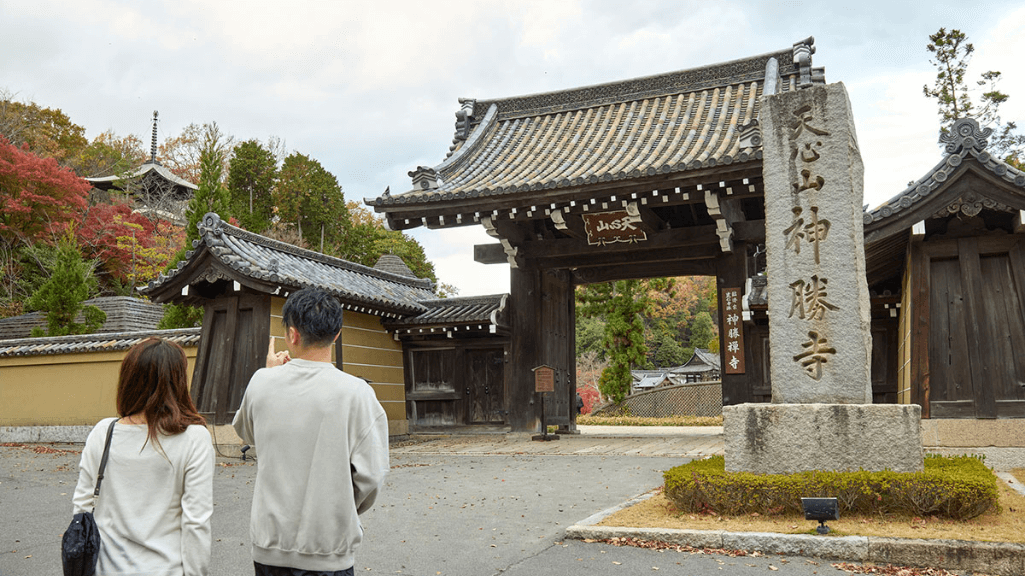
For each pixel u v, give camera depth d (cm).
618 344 2570
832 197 688
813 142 700
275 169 3834
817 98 704
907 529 529
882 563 493
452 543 581
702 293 5878
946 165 952
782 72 1641
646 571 487
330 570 253
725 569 487
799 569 485
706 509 621
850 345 664
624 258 1588
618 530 572
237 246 1354
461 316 1644
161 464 254
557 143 1703
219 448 1273
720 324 1477
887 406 623
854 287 669
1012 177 918
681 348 5191
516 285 1647
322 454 256
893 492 567
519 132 1817
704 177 1263
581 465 1055
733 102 1616
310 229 3794
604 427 2172
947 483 557
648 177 1291
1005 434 955
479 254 1683
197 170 4184
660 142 1528
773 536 522
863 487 571
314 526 251
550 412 1634
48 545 596
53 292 1841
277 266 1296
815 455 636
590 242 1521
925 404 989
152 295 1327
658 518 613
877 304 1303
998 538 494
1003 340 980
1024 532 514
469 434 1650
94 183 3712
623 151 1532
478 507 734
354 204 4716
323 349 277
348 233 3969
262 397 269
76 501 248
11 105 3534
